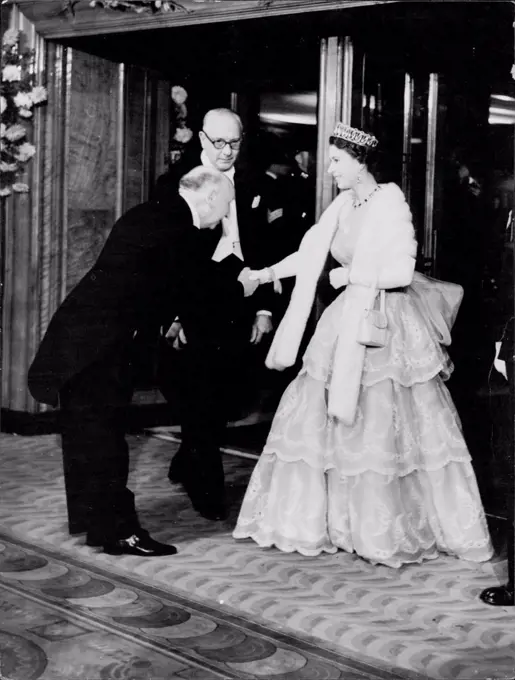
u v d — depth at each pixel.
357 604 3.74
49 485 5.54
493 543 4.62
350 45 5.76
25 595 3.74
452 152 6.14
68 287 7.07
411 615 3.63
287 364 4.56
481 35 5.75
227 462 6.20
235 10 5.79
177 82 7.11
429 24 5.63
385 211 4.32
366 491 4.21
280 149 6.24
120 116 7.11
